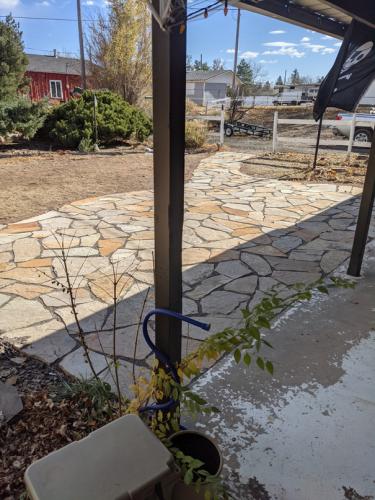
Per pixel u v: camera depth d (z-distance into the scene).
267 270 3.57
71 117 10.38
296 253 3.97
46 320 2.68
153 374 1.49
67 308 2.84
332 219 5.12
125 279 3.31
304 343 2.47
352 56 3.19
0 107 9.74
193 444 1.41
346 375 2.19
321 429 1.83
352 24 3.04
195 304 2.96
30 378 2.12
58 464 1.11
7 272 3.40
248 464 1.65
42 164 8.41
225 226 4.79
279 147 11.77
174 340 1.51
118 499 1.02
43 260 3.65
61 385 2.05
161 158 1.30
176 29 1.16
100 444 1.18
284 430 1.82
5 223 4.66
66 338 2.49
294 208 5.62
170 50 1.17
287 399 2.01
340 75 3.28
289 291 3.15
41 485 1.05
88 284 3.21
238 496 1.51
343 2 2.09
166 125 1.25
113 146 10.96
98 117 10.34
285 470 1.62
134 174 7.68
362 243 3.30
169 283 1.43
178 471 1.15
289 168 8.50
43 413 1.85
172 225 1.37
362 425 1.86
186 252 3.96
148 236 4.33
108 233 4.41
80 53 17.70
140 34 14.99
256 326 1.41
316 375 2.19
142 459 1.13
